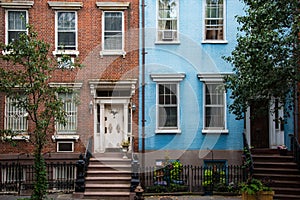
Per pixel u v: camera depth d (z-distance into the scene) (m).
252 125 22.36
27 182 20.86
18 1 21.92
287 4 15.47
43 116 16.69
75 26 22.28
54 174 21.38
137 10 22.41
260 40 15.26
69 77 21.98
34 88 16.41
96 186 19.69
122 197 19.30
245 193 15.12
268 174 19.97
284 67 15.39
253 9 16.62
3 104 21.56
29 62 16.42
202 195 19.95
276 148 21.88
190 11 22.38
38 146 17.09
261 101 18.20
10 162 21.33
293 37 15.11
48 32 22.11
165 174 20.95
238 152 21.86
